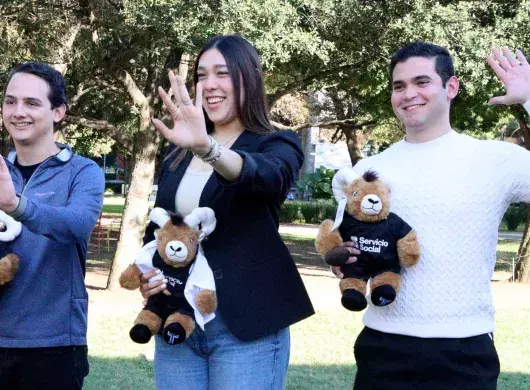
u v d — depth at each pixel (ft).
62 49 36.68
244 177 8.08
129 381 19.42
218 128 9.74
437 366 9.31
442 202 9.45
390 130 71.46
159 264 9.31
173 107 7.82
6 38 34.91
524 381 20.57
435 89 9.68
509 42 33.35
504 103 9.64
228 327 8.97
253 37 29.22
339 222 9.93
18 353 9.88
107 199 140.26
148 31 32.19
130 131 51.08
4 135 46.24
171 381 9.43
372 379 9.78
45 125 10.21
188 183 9.56
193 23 28.37
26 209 8.96
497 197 9.49
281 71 40.29
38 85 10.10
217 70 9.29
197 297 8.96
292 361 22.15
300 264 54.19
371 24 35.42
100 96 49.39
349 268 9.84
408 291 9.59
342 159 133.80
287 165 8.79
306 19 36.37
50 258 9.95
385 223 9.68
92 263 51.90
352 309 9.69
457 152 9.73
